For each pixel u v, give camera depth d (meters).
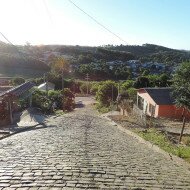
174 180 8.02
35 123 22.78
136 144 15.07
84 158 9.95
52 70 98.00
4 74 87.50
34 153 10.51
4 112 22.09
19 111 30.97
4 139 14.30
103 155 10.76
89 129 19.84
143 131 20.62
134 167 9.18
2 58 94.38
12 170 8.08
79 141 13.78
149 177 8.10
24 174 7.70
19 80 59.62
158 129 23.17
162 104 34.09
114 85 51.41
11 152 10.69
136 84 59.16
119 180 7.56
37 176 7.55
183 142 18.41
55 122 24.05
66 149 11.46
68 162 9.21
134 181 7.59
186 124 28.22
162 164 10.23
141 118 26.56
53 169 8.25
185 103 20.00
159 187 7.24
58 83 79.56
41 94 42.72
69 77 97.69
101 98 50.72
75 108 52.34
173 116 33.97
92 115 35.28
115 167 8.92
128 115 32.50
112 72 103.69
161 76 59.72
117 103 42.72
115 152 11.65
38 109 34.69
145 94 39.25
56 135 15.72
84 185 6.97
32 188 6.62
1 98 23.05
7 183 6.96
